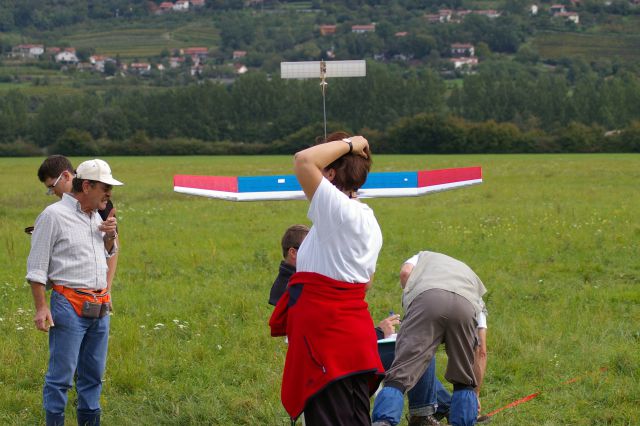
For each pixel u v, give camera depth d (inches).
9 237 1142.3
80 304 401.1
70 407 458.0
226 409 452.1
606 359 518.3
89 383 416.8
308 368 306.8
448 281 390.9
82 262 402.6
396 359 380.2
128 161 4488.2
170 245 1065.5
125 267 909.8
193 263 929.5
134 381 490.9
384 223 1253.7
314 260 310.7
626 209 1374.3
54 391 397.4
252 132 7071.9
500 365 514.6
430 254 411.5
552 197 1653.5
